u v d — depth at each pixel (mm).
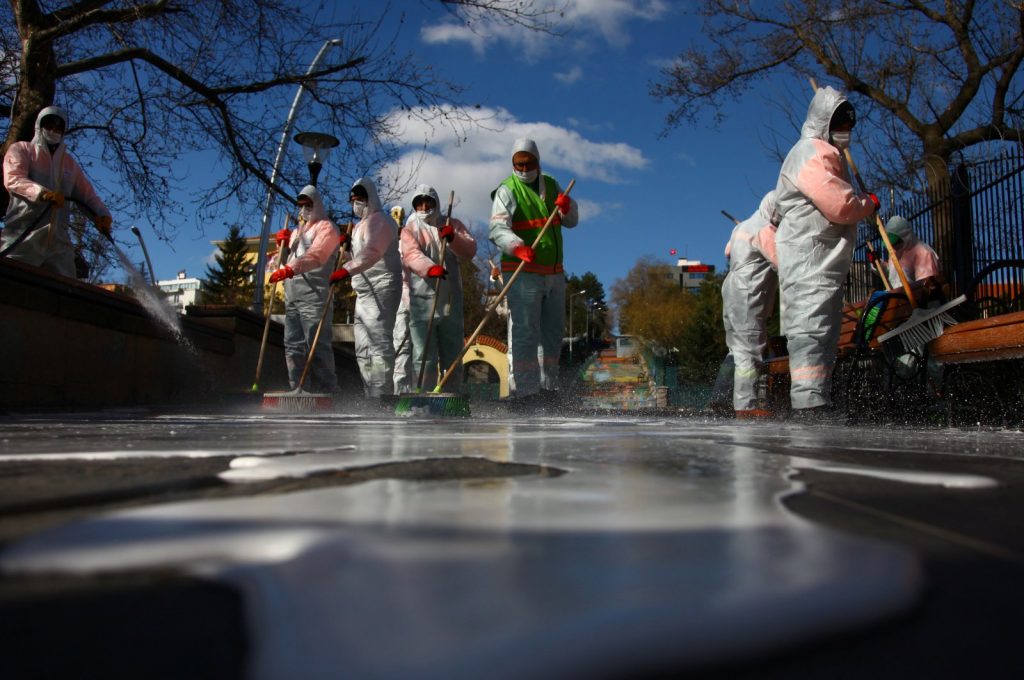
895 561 509
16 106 10117
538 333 8023
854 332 6477
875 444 2490
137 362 9602
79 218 11859
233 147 11500
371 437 2598
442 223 9234
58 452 1707
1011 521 787
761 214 7832
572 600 366
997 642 378
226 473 1133
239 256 62031
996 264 6230
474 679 249
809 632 344
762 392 8352
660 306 52875
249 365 13500
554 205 8211
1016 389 4805
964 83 12305
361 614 342
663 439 2613
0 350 6887
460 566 461
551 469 1343
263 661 291
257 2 10562
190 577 431
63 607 383
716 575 437
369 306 9492
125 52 10836
